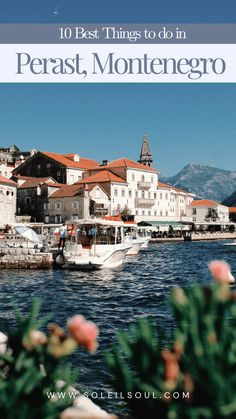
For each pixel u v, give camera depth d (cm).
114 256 4212
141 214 10656
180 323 329
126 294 2614
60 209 9169
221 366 302
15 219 7944
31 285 3080
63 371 393
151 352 326
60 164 10450
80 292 2725
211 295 332
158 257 5681
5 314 1941
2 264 4150
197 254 6300
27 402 340
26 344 364
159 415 322
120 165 10381
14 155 13900
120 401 913
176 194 12444
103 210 9281
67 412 584
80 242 4200
